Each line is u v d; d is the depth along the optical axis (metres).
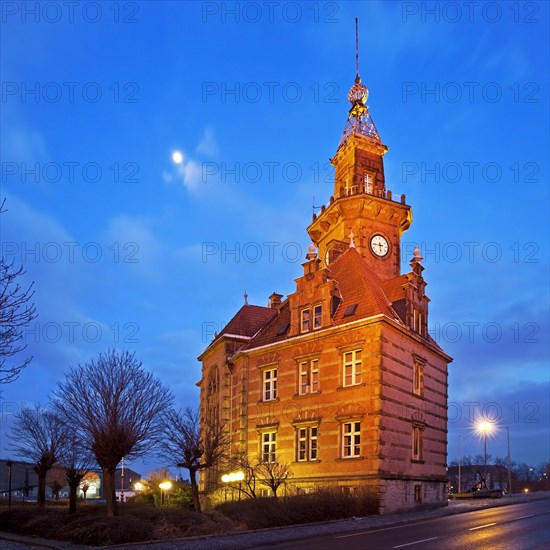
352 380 36.50
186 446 35.25
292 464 38.31
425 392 40.84
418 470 37.81
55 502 63.53
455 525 25.41
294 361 40.09
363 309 37.62
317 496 30.95
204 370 54.03
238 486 40.06
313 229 53.94
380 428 34.03
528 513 30.39
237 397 44.25
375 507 32.62
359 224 48.34
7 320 16.48
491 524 25.08
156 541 23.30
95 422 28.97
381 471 33.44
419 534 22.39
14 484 89.25
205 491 46.66
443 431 42.91
